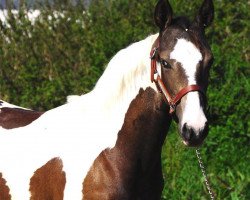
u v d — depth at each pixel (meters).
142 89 6.42
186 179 9.44
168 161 9.75
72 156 6.53
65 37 12.45
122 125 6.46
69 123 6.69
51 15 12.83
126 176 6.39
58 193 6.54
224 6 12.30
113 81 6.51
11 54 12.45
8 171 6.76
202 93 6.10
